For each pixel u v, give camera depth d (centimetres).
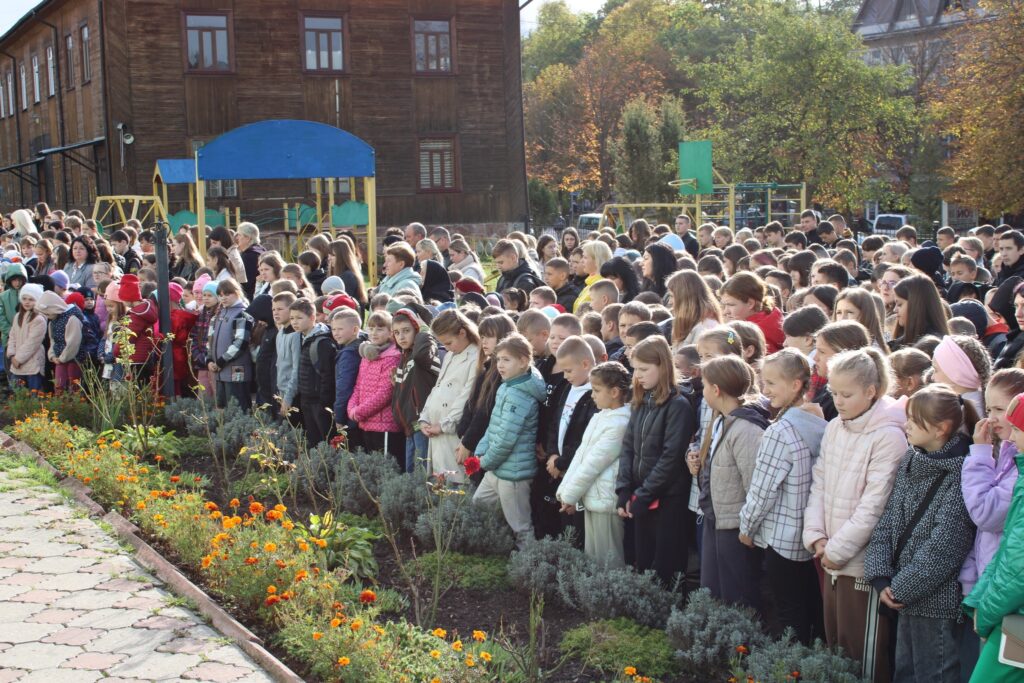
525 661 501
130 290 1060
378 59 2927
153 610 573
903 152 4256
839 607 477
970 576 434
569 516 673
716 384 532
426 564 639
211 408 1006
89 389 1062
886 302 790
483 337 708
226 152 1870
